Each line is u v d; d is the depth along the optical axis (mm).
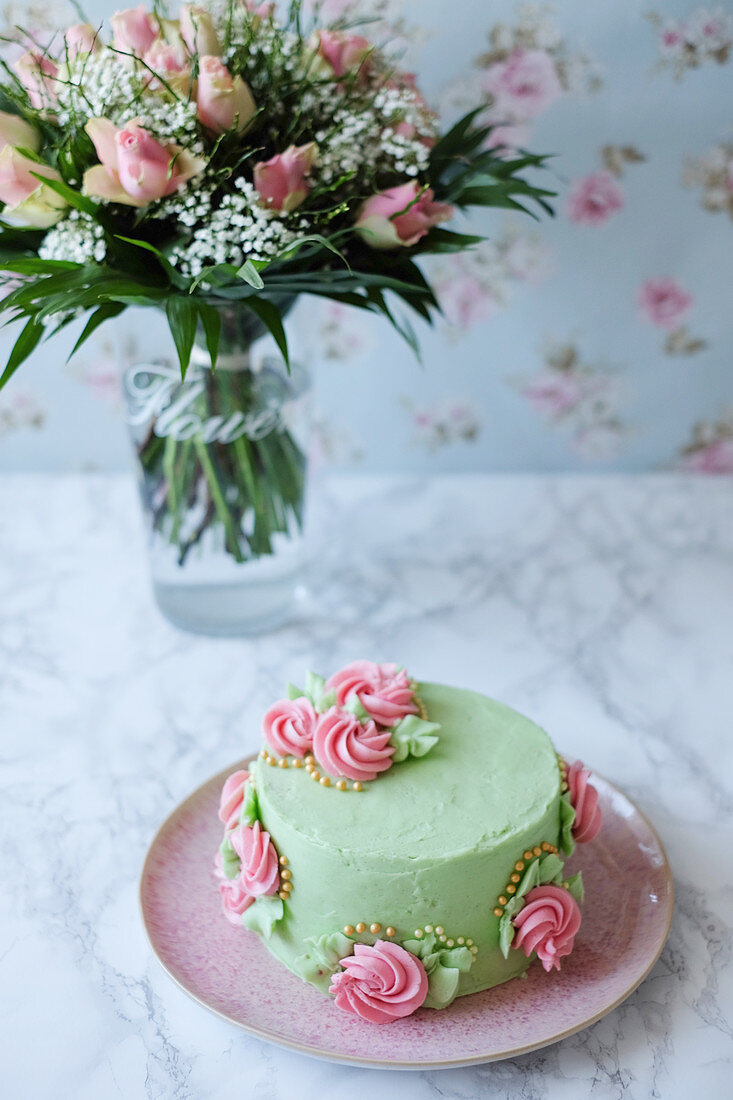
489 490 1121
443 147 862
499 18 952
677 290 1045
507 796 688
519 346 1071
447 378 1087
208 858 751
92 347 1073
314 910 675
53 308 744
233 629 941
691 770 823
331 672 905
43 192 753
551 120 985
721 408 1096
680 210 1015
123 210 781
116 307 808
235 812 708
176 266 785
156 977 706
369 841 662
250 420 867
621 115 982
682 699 881
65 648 935
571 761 812
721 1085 654
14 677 906
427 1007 670
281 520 914
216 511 892
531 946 669
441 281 1043
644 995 694
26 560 1038
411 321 1061
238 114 756
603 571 1018
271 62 778
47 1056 668
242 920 699
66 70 773
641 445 1117
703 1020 682
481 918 672
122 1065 665
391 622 961
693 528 1067
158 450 880
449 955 665
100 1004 692
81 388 1093
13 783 817
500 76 970
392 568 1024
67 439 1120
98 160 775
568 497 1109
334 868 661
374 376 1087
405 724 710
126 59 774
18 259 780
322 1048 643
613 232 1023
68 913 738
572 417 1104
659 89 974
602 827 762
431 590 998
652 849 739
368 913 666
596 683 895
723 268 1036
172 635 949
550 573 1017
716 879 751
